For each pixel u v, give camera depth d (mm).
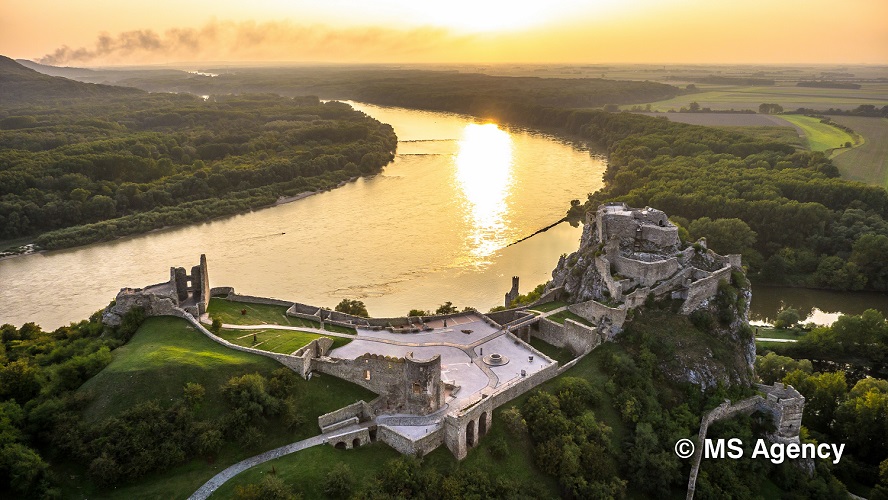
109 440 91250
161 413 95625
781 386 124875
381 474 93062
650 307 131750
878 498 109312
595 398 114000
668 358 123625
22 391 100750
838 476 119562
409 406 105188
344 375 111000
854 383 151750
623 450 109188
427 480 93188
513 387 110875
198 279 136250
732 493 107000
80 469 89938
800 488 112188
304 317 137500
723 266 140250
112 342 115625
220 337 119125
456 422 97000
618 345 127125
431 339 130500
